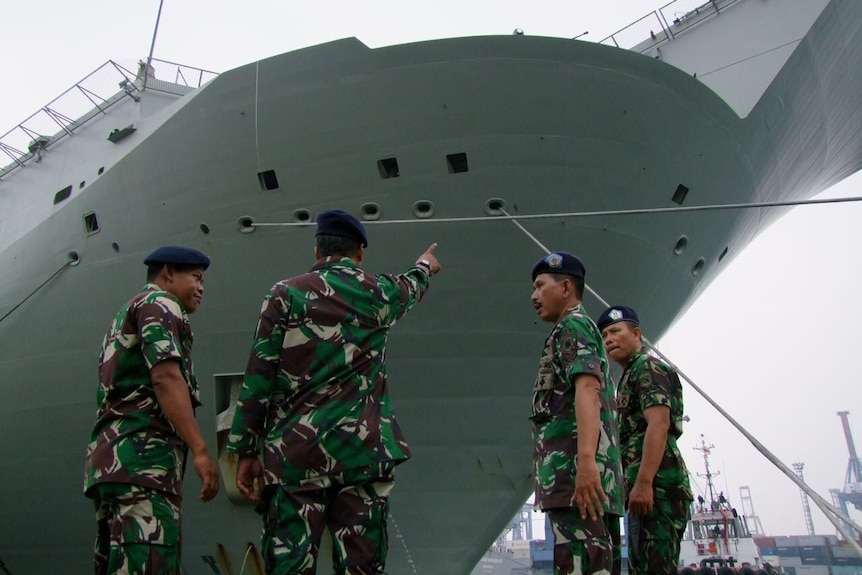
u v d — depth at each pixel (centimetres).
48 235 1256
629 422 501
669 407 471
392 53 950
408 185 989
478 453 1105
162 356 348
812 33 1117
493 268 1014
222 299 1088
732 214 1179
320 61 977
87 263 1208
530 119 960
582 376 353
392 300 355
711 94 1017
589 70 948
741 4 1229
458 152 970
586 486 331
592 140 977
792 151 1275
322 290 338
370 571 309
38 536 1395
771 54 1127
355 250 365
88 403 1255
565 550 344
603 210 1015
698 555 2056
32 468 1329
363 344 336
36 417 1300
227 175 1051
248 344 1099
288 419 320
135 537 336
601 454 353
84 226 1209
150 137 1116
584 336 365
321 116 990
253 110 1018
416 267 387
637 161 1007
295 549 302
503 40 934
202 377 1124
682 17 1264
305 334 329
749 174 1157
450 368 1058
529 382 1080
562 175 984
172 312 366
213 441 1125
